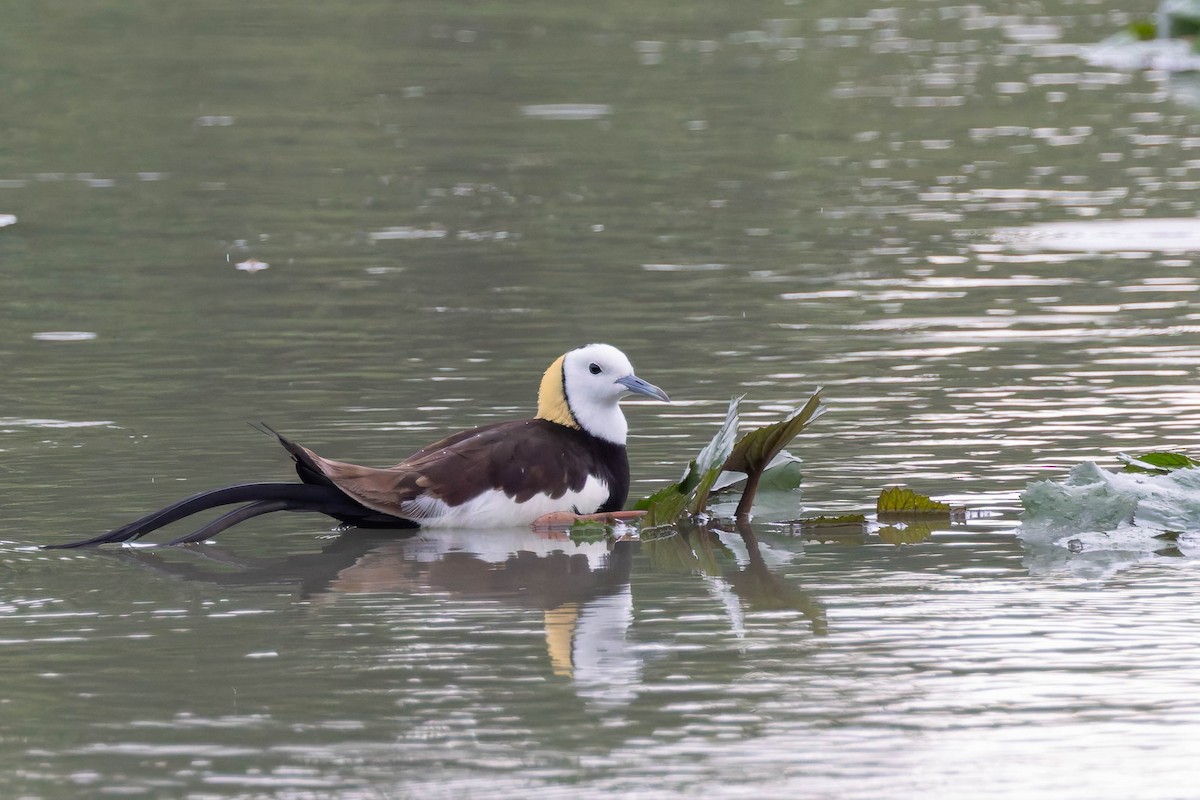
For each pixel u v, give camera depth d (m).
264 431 13.64
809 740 7.80
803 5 45.44
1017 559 10.70
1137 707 8.12
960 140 28.91
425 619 9.69
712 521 11.89
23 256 21.23
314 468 11.34
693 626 9.48
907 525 11.59
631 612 9.79
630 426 13.84
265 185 25.69
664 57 37.34
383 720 8.10
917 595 9.98
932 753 7.63
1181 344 16.31
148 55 37.03
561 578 10.52
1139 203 23.73
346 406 14.42
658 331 17.27
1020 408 14.17
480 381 15.26
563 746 7.76
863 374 15.43
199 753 7.73
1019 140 28.83
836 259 20.72
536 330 17.36
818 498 12.09
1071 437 13.27
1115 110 31.39
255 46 38.25
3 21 40.66
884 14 44.41
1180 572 10.37
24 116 31.08
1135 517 11.37
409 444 13.20
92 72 35.16
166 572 10.67
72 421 14.06
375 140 29.06
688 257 20.92
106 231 22.67
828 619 9.55
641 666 8.82
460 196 24.86
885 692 8.37
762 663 8.82
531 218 23.34
